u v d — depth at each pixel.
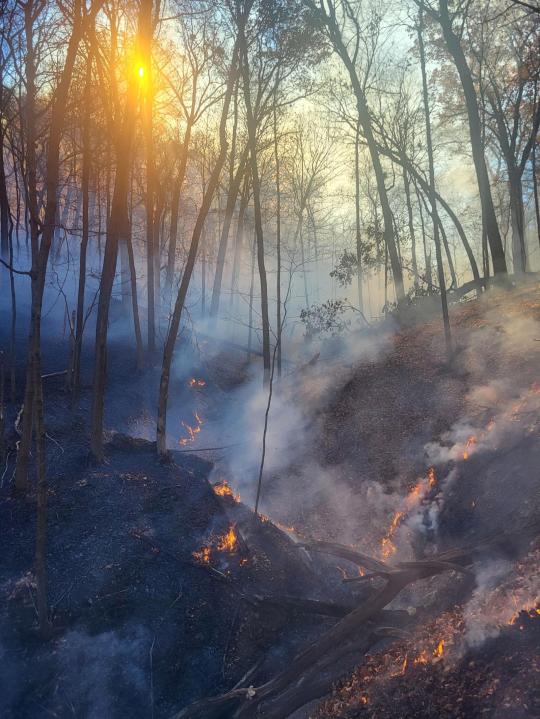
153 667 7.96
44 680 7.47
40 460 7.70
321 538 12.05
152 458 12.38
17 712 7.18
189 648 8.27
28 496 10.10
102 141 14.23
